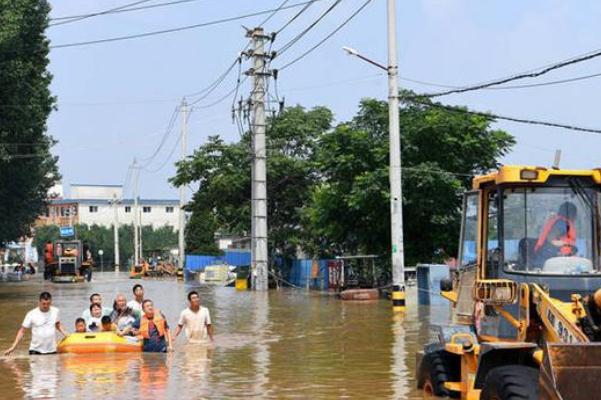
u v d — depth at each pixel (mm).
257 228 51375
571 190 11352
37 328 19469
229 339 22438
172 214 158500
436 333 13000
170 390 14133
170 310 34469
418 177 39375
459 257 12992
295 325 26375
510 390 9062
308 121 64750
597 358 8555
